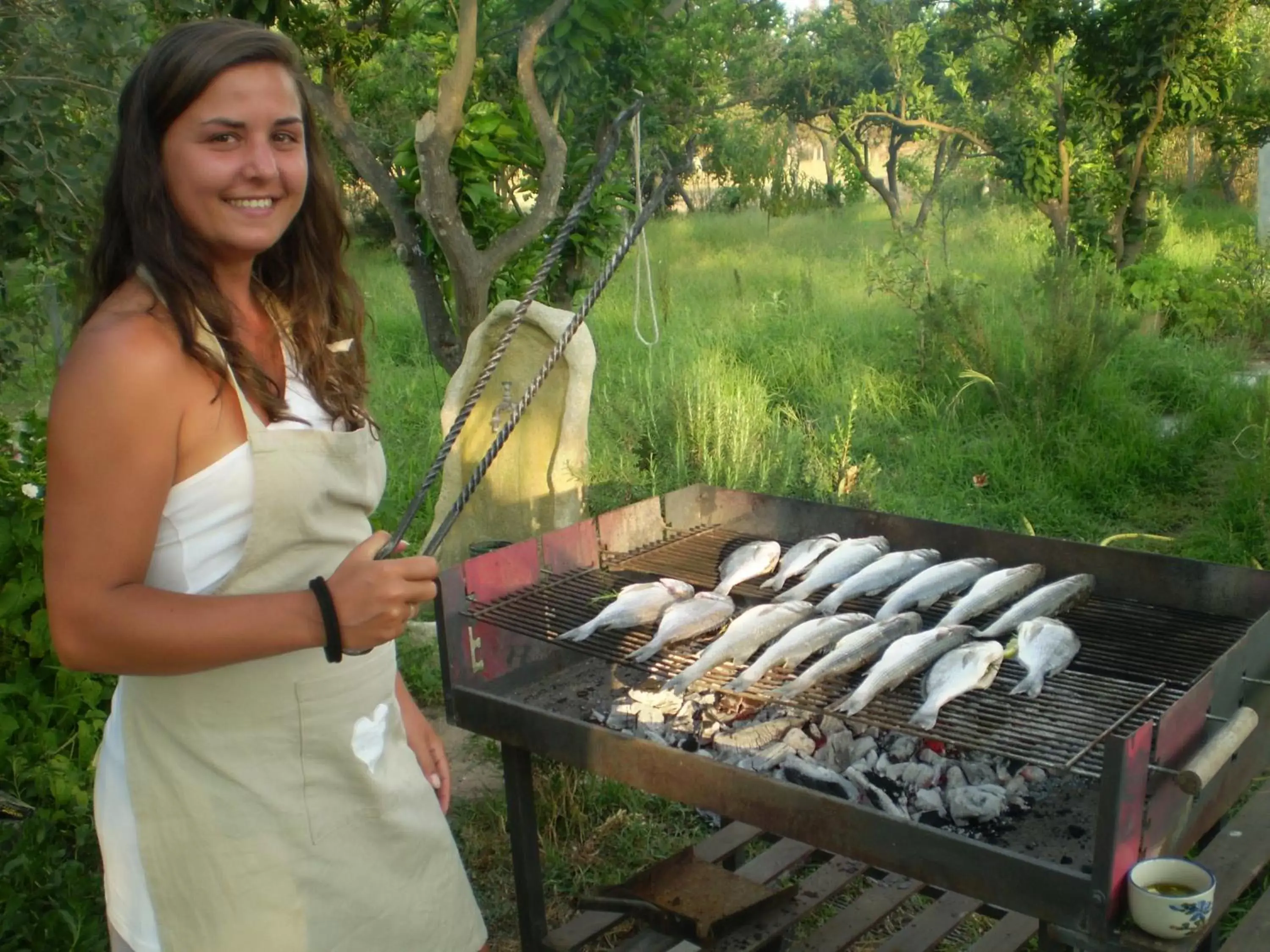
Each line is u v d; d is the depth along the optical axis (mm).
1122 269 10336
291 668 1690
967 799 2414
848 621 2869
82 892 2738
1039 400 7043
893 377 7977
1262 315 9461
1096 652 2738
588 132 6238
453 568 2924
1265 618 2428
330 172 1824
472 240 5242
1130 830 1907
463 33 4719
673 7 6113
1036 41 10688
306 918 1730
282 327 1733
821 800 2168
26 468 3891
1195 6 9805
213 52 1482
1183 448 6629
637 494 5113
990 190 16609
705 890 2822
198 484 1538
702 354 8141
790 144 20531
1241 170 19547
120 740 1729
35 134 3389
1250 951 2068
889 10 18625
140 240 1513
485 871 3346
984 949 2730
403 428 7414
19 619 3646
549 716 2586
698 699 2920
